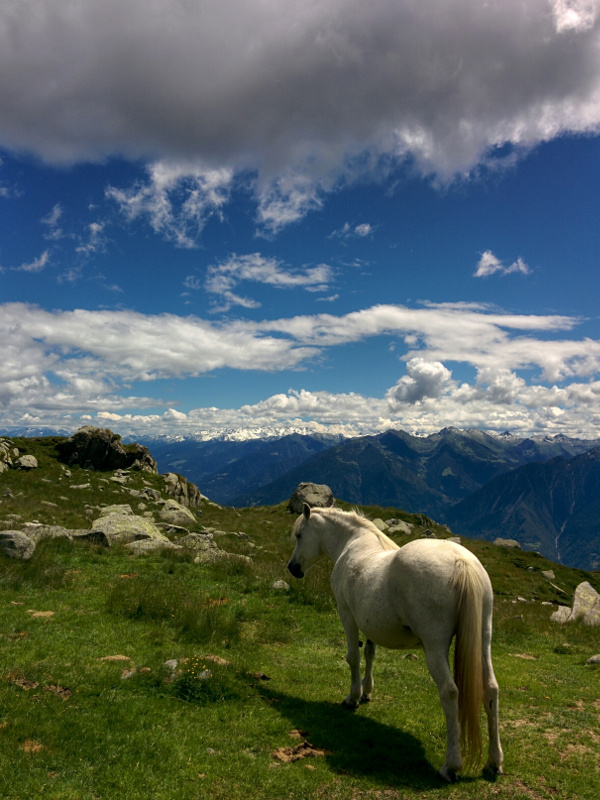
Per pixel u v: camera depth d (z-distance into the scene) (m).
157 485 45.97
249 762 5.27
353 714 6.94
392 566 6.00
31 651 7.64
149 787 4.59
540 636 14.38
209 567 16.64
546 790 5.09
